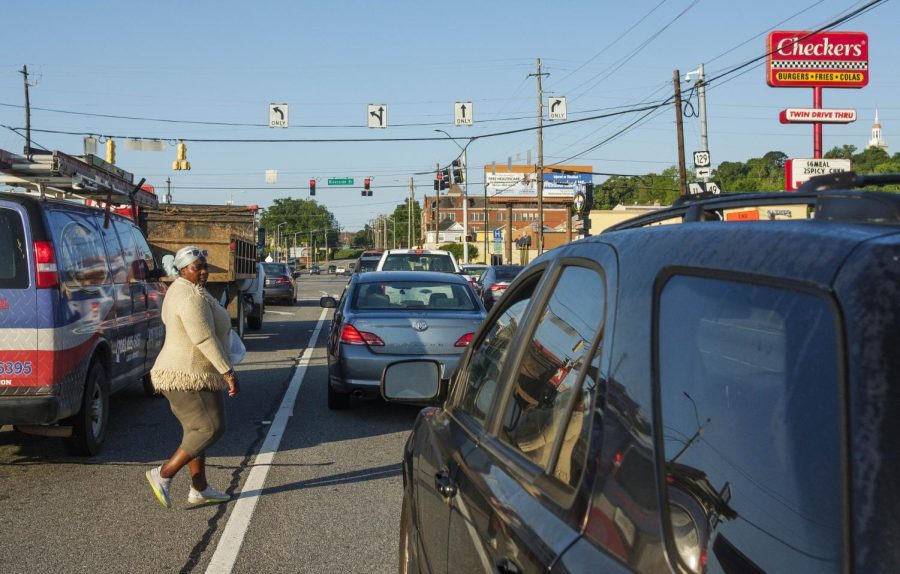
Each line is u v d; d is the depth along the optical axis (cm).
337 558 522
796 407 138
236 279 1773
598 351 207
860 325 129
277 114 3675
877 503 120
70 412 711
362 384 947
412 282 1048
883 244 134
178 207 1944
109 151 3991
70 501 646
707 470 153
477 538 245
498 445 269
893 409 123
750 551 138
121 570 502
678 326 173
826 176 207
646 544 158
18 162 845
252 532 572
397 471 734
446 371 944
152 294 1004
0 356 668
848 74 3109
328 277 8431
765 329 148
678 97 3350
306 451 810
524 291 312
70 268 719
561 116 4106
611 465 177
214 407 613
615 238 228
